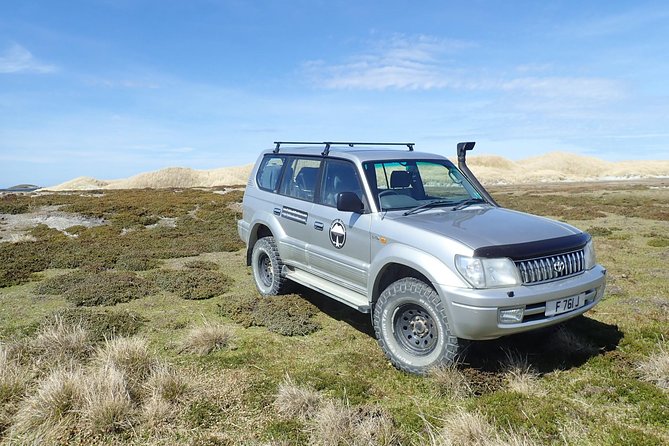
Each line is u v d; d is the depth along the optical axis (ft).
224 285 25.26
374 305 15.90
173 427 11.48
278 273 21.45
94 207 57.16
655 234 39.93
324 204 18.47
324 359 15.58
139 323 19.06
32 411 11.60
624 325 18.12
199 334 16.70
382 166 17.47
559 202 73.41
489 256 12.76
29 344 15.74
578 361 14.84
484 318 12.39
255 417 11.94
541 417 11.49
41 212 53.36
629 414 11.77
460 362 13.92
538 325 12.94
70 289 23.90
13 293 24.08
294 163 21.21
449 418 11.48
